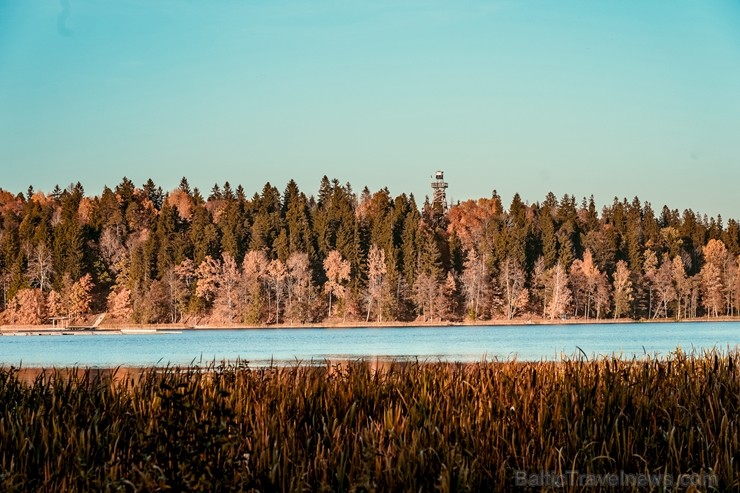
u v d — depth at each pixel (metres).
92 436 20.66
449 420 22.00
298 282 192.12
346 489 18.58
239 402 22.84
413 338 131.00
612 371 25.08
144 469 17.23
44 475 18.86
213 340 133.88
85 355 92.94
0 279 199.12
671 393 23.12
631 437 20.53
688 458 20.19
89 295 194.62
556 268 197.38
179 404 17.83
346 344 113.25
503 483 18.91
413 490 18.14
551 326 180.75
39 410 21.86
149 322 187.50
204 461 16.91
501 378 25.17
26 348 111.94
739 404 22.45
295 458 19.61
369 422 22.56
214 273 199.00
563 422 21.66
